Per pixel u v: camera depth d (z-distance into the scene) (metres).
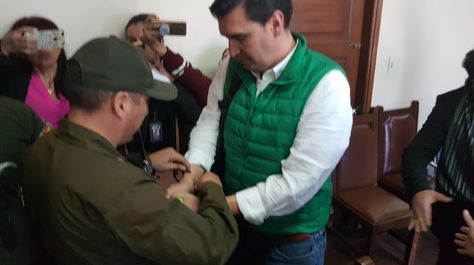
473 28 3.28
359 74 2.88
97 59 0.81
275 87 1.15
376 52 2.82
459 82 3.41
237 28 1.04
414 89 3.19
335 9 2.61
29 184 0.87
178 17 2.07
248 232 1.35
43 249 0.95
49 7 1.76
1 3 1.65
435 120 1.35
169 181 1.21
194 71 1.88
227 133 1.29
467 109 1.26
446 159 1.31
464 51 3.32
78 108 0.83
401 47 2.98
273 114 1.15
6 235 0.87
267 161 1.18
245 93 1.23
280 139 1.14
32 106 1.60
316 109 1.07
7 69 1.57
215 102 1.37
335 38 2.68
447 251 1.37
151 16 1.82
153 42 1.78
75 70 0.81
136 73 0.84
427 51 3.12
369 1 2.70
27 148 1.05
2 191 0.90
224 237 0.88
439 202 1.34
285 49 1.12
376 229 2.28
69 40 1.83
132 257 0.83
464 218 1.18
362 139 2.58
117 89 0.81
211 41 2.21
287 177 1.11
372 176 2.63
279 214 1.17
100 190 0.77
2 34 1.69
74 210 0.78
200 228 0.83
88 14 1.85
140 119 0.88
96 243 0.80
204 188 1.01
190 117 1.82
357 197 2.46
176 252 0.79
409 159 1.38
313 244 1.31
